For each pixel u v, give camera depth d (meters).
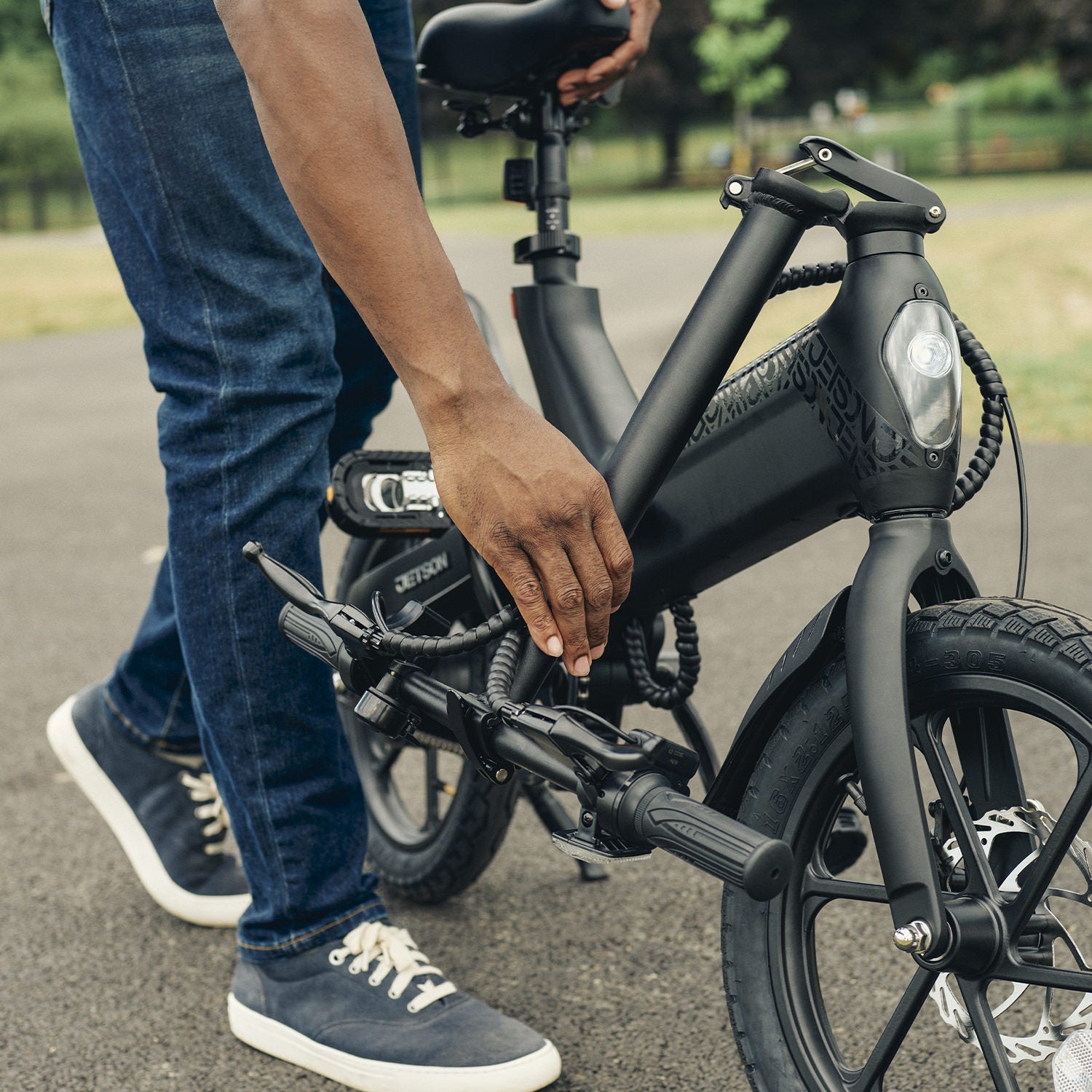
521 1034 1.25
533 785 1.50
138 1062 1.32
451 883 1.58
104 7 1.15
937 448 0.96
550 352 1.33
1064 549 3.15
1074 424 4.64
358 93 0.94
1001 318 6.63
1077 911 1.56
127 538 3.79
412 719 1.09
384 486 1.34
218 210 1.18
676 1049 1.30
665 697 1.21
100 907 1.67
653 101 29.08
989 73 29.47
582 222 17.75
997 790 0.98
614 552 0.94
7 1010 1.42
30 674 2.62
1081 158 27.81
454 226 17.27
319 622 1.13
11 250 18.70
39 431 5.71
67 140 30.62
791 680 0.99
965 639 0.92
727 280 0.97
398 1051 1.25
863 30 28.34
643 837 0.88
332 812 1.33
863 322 0.98
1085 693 0.86
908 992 0.97
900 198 0.99
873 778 0.89
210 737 1.30
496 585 1.29
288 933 1.32
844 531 3.56
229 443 1.22
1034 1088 1.20
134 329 9.82
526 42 1.30
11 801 2.02
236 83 1.16
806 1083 1.01
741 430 1.09
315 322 1.24
